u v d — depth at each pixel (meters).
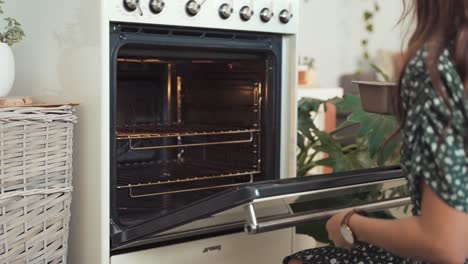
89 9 1.70
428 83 1.16
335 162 2.57
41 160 1.68
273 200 1.45
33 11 1.91
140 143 2.29
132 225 1.76
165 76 2.32
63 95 1.83
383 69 4.48
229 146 2.23
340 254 1.56
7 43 1.78
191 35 1.88
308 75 3.89
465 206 1.11
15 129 1.61
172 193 2.16
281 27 2.04
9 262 1.64
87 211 1.78
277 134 2.10
